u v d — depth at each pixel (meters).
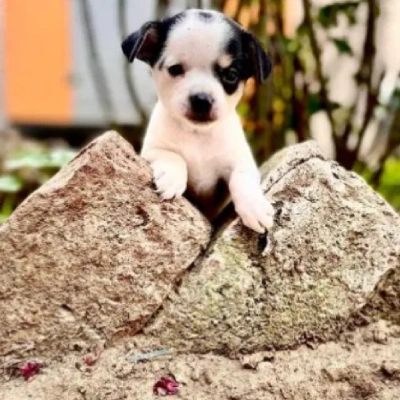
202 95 0.53
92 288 0.50
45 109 1.63
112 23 1.48
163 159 0.54
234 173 0.55
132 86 0.99
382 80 0.95
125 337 0.50
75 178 0.49
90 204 0.49
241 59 0.55
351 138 1.06
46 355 0.50
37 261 0.49
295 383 0.49
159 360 0.50
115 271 0.50
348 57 1.01
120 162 0.50
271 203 0.51
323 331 0.52
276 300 0.51
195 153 0.57
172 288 0.51
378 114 1.01
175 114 0.54
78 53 1.58
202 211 0.60
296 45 0.92
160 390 0.48
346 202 0.52
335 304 0.52
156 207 0.50
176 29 0.55
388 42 1.11
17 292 0.49
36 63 1.60
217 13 0.57
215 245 0.50
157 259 0.50
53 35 1.57
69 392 0.47
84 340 0.50
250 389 0.49
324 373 0.50
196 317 0.50
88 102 1.62
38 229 0.49
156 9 0.97
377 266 0.52
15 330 0.49
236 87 0.55
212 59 0.54
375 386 0.50
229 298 0.50
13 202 1.00
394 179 1.05
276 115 0.97
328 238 0.52
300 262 0.51
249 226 0.50
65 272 0.49
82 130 1.65
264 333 0.51
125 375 0.49
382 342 0.53
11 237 0.49
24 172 1.01
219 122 0.55
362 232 0.52
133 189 0.50
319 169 0.52
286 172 0.52
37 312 0.49
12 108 1.63
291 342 0.52
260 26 0.87
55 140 1.64
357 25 0.98
